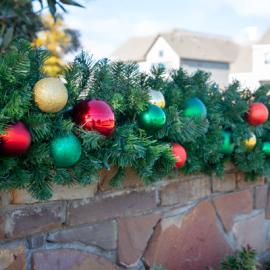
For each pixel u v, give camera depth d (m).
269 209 2.05
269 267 1.94
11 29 2.28
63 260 1.37
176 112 1.40
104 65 1.34
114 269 1.49
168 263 1.65
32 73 1.18
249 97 1.78
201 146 1.57
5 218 1.26
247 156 1.77
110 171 1.46
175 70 1.62
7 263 1.26
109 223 1.48
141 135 1.35
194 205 1.74
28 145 1.11
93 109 1.21
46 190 1.21
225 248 1.84
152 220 1.60
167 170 1.44
